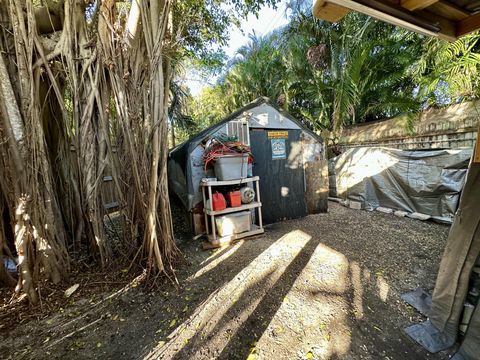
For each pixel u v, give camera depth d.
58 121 2.54
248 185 3.49
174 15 2.75
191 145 3.24
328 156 6.25
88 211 2.32
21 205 1.81
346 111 5.60
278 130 3.90
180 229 3.85
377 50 5.04
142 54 2.16
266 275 2.13
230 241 2.97
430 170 3.36
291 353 1.29
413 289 1.81
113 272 2.26
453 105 3.90
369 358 1.24
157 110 2.12
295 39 6.02
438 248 2.52
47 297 1.88
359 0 0.99
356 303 1.68
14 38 1.88
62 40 2.13
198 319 1.61
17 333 1.53
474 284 1.26
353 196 4.64
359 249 2.58
